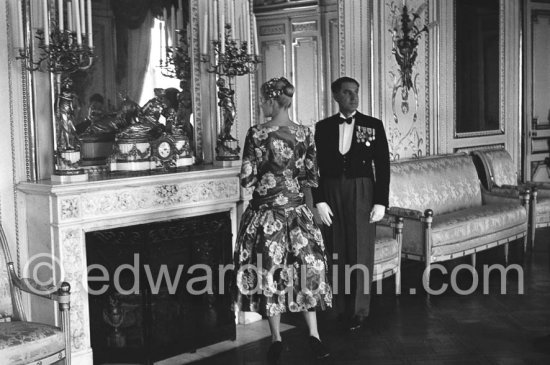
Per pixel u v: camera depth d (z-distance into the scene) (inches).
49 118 164.4
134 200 167.5
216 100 200.1
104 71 175.2
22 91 160.2
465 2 301.6
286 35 294.7
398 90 271.4
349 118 193.2
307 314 170.2
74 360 159.3
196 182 181.2
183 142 183.3
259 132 164.2
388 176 194.1
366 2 256.8
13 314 146.2
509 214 263.0
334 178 192.9
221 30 186.1
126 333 168.2
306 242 164.7
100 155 175.9
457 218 245.0
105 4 174.4
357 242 192.9
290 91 165.6
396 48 269.9
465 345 179.5
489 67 318.0
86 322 161.9
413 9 276.7
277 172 164.2
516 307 212.8
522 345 178.5
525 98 341.4
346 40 253.9
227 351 179.8
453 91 298.4
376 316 207.5
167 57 188.7
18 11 154.1
